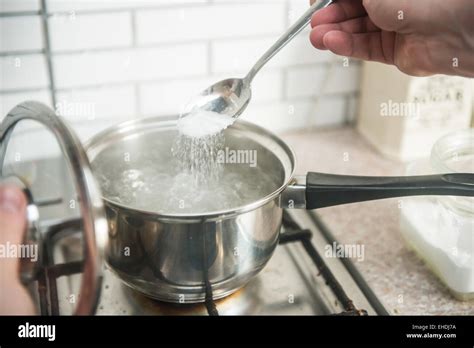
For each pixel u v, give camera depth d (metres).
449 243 0.73
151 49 0.93
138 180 0.76
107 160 0.73
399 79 0.95
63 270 0.69
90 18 0.88
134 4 0.89
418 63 0.74
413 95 0.94
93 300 0.50
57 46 0.88
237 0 0.94
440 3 0.66
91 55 0.90
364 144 1.05
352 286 0.74
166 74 0.95
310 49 1.01
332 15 0.77
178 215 0.58
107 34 0.90
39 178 0.75
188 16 0.92
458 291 0.72
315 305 0.71
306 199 0.66
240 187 0.75
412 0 0.67
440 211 0.76
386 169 0.98
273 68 1.01
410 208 0.80
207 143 0.75
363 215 0.88
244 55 0.98
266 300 0.71
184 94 0.98
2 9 0.83
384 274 0.76
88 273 0.50
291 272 0.76
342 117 1.10
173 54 0.94
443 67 0.73
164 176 0.78
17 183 0.63
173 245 0.60
